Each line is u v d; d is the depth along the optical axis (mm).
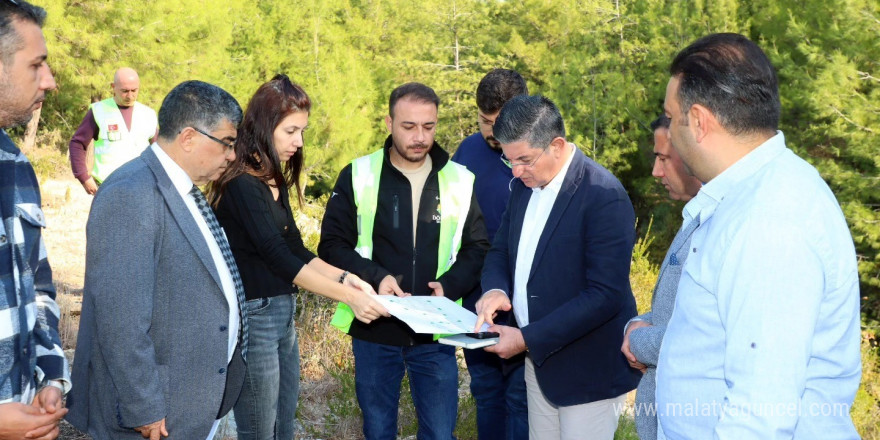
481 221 3418
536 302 2822
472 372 3596
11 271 1921
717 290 1523
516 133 2656
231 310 2441
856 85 10742
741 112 1550
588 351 2799
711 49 1587
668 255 1954
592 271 2688
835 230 1492
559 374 2809
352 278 3041
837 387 1533
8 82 1789
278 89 2902
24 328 1976
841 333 1512
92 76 16078
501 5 26297
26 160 2070
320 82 21641
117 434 2248
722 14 14375
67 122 17984
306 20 23016
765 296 1413
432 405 3246
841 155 12398
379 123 24625
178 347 2268
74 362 2305
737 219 1509
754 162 1564
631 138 17594
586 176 2756
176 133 2271
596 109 17656
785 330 1395
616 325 2805
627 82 17609
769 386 1387
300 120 2943
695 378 1597
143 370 2131
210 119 2271
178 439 2291
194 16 17750
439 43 26688
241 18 22688
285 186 3139
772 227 1437
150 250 2164
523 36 24578
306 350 5109
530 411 3025
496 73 3479
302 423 4160
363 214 3258
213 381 2328
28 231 2035
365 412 3295
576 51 19422
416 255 3256
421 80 25094
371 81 23938
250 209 2855
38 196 2096
